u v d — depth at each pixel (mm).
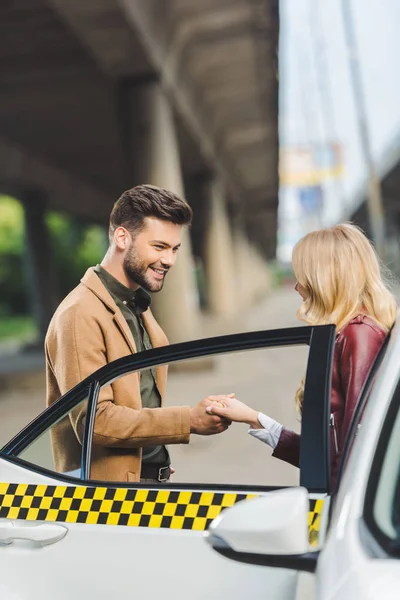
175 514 2482
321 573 1890
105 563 2496
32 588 2570
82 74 19156
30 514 2650
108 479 2859
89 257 78500
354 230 2785
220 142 34750
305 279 2760
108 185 41531
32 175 32469
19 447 2803
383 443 2053
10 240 71125
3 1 14094
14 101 21719
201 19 18547
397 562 1771
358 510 1962
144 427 2789
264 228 95438
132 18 14625
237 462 4078
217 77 23672
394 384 2172
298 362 7141
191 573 2393
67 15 14250
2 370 22250
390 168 63000
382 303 2717
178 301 18219
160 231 3041
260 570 2324
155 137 18234
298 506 1927
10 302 71188
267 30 19469
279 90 26219
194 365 10859
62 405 2803
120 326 3037
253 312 46375
